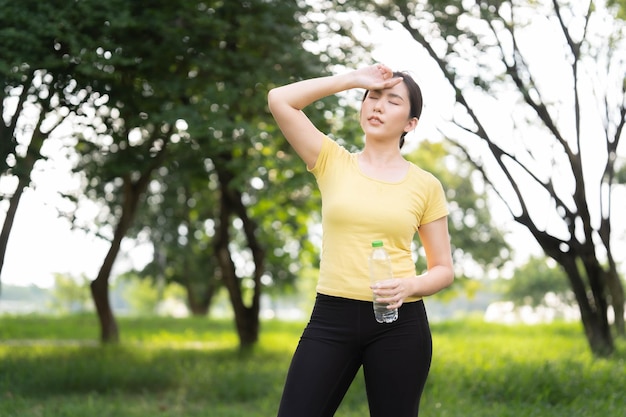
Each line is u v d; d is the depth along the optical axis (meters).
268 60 10.61
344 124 11.34
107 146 12.75
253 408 8.53
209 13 10.60
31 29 8.87
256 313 15.16
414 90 3.72
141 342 17.59
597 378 8.52
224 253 15.14
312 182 11.52
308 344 3.61
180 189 24.27
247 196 16.34
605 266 19.58
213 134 10.48
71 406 7.93
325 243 3.70
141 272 31.03
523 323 23.69
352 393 8.38
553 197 12.02
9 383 9.35
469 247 26.91
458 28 10.86
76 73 9.52
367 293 3.57
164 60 10.31
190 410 8.27
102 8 9.20
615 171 16.72
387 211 3.61
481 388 8.44
